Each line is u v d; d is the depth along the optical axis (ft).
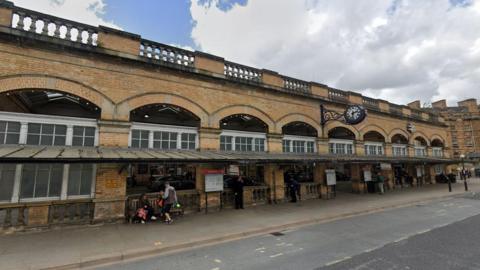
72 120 30.01
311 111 51.72
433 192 60.03
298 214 34.94
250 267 17.98
